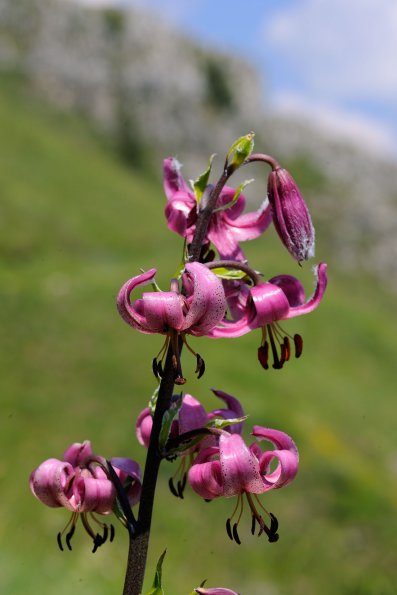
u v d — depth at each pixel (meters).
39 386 14.26
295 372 18.84
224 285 2.77
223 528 10.66
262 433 2.61
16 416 12.95
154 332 2.51
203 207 2.78
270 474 2.56
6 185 32.22
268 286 2.64
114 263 27.33
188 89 80.62
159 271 25.39
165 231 34.28
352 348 23.20
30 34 74.19
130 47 79.69
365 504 11.98
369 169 92.75
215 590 2.66
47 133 45.91
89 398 14.13
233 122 87.38
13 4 73.94
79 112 70.69
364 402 18.89
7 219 28.41
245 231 2.97
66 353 15.99
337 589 10.23
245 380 16.92
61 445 12.41
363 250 76.94
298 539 10.75
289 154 89.81
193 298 2.44
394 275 74.88
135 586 2.56
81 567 8.90
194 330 2.50
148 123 74.38
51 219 30.05
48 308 18.44
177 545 10.23
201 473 2.51
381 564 10.59
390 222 81.31
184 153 75.44
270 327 2.71
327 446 14.19
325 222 79.88
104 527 2.65
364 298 68.06
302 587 10.10
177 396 2.72
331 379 19.75
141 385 15.00
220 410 2.86
